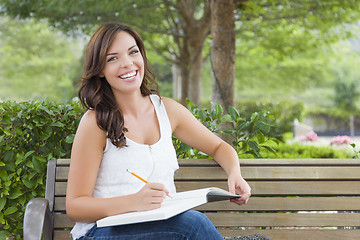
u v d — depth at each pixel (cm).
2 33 2516
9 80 2738
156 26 1323
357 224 312
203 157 376
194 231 237
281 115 1068
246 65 2503
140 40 289
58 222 298
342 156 720
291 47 1620
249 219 312
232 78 810
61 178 303
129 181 265
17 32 2541
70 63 2808
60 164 305
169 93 2570
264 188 314
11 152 350
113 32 272
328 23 1323
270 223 312
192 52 1308
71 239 298
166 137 285
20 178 360
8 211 347
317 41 1638
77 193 255
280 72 2567
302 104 1081
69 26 1231
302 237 311
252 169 314
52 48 2742
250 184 313
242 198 278
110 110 268
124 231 242
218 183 315
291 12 1274
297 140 1026
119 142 263
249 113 937
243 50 2009
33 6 1188
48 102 377
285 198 314
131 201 241
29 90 2744
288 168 315
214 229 241
